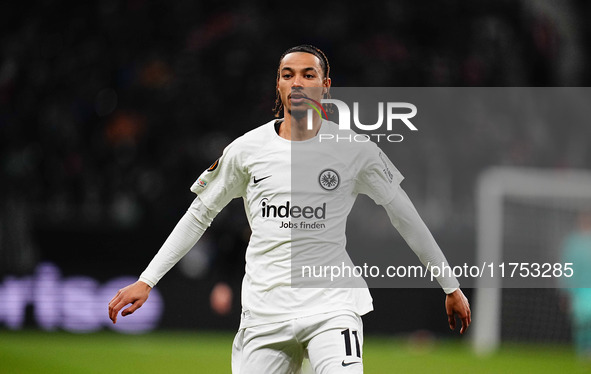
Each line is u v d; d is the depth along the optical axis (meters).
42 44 58.22
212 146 51.44
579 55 64.75
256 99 54.12
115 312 13.81
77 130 53.19
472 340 40.38
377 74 56.41
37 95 54.97
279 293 13.07
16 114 53.62
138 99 54.28
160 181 48.62
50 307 40.62
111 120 53.78
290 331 12.98
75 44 58.38
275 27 58.84
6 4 59.78
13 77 55.94
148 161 51.03
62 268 41.25
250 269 13.47
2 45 58.16
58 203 48.25
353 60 57.53
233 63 55.91
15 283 40.88
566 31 65.38
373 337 39.97
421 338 39.81
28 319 40.59
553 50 63.78
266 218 13.29
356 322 13.17
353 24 60.22
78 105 54.84
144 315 40.28
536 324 40.75
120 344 35.88
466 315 14.19
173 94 54.22
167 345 35.75
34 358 30.56
